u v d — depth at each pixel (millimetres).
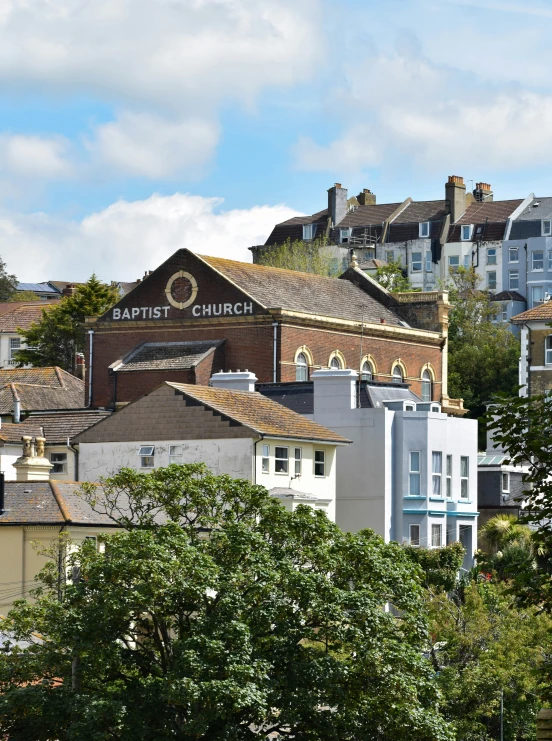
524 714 141625
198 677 110312
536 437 76000
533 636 143625
